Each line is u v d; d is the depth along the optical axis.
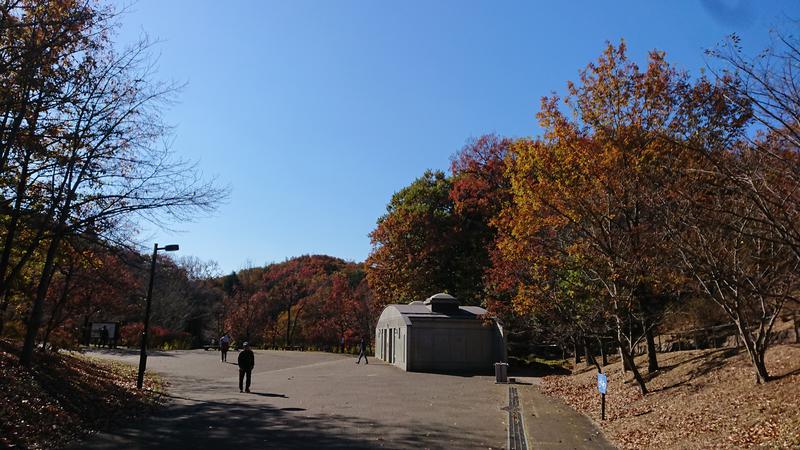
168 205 14.81
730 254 12.18
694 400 14.16
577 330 21.66
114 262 25.77
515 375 30.55
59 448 10.22
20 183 14.13
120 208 14.49
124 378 21.14
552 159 20.55
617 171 17.89
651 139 17.23
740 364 15.77
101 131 14.38
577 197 19.02
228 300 74.62
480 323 35.06
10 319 21.98
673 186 11.13
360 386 23.66
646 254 15.40
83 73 13.80
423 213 45.41
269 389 21.91
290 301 73.56
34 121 13.35
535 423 14.47
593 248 19.33
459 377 29.17
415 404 18.03
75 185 14.50
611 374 22.72
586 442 12.12
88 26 13.70
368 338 63.88
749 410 11.38
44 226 14.45
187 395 19.34
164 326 59.34
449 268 46.16
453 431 13.16
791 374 12.66
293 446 11.12
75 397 14.34
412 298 45.72
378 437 12.21
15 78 12.32
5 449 9.35
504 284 25.88
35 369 15.28
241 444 11.16
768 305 14.52
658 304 20.62
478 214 45.91
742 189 8.63
